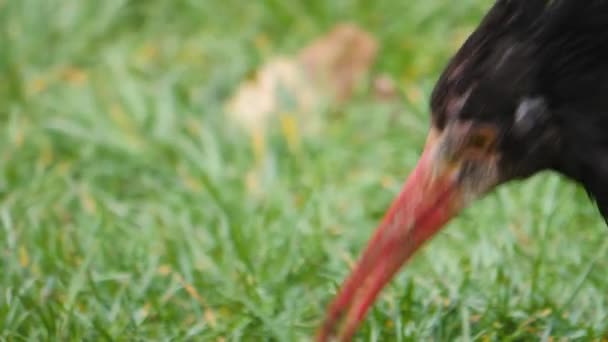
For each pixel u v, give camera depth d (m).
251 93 12.55
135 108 12.21
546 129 7.70
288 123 11.98
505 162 7.76
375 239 8.00
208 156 11.71
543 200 10.52
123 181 11.75
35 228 10.34
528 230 10.36
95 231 10.34
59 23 13.25
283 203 10.77
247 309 9.27
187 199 11.15
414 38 12.92
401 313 9.10
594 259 9.74
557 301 9.38
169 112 12.18
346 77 12.75
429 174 7.84
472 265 9.76
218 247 10.18
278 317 9.30
